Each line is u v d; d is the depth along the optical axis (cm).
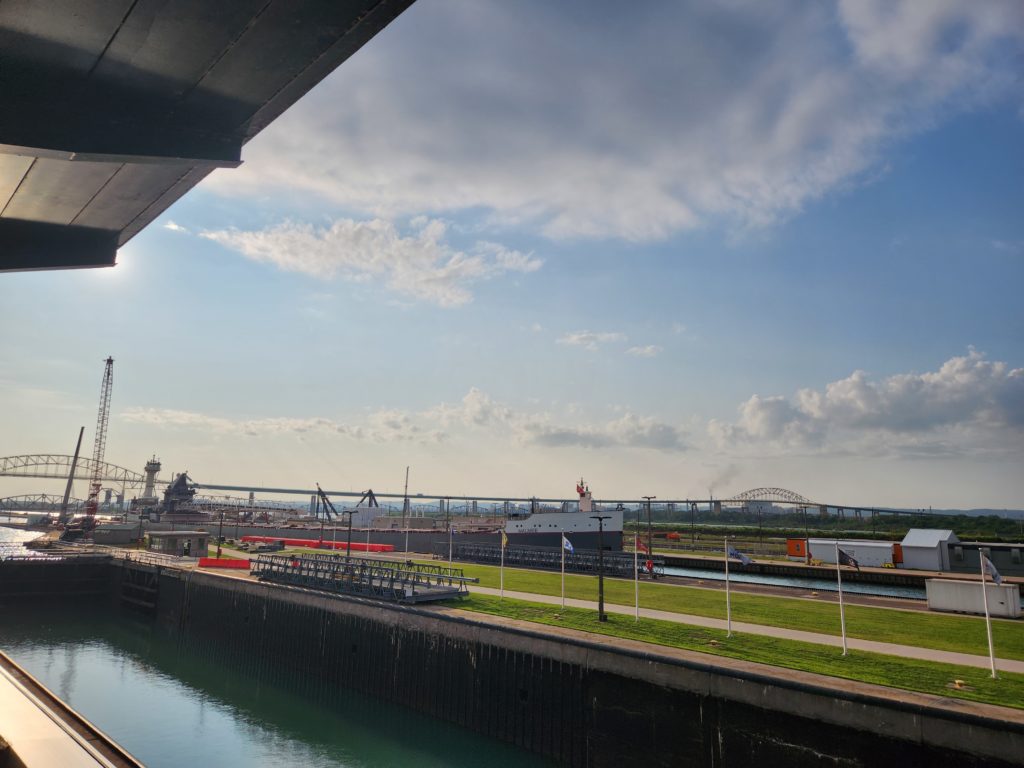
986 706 2311
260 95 1148
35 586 8038
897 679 2625
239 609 5903
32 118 1073
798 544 8556
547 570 6806
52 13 909
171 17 934
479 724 3694
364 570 5372
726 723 2734
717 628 3575
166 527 13400
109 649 6153
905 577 6544
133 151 1162
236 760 3459
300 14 941
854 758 2412
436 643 4047
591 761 3147
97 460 19400
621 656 3109
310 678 4931
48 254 1752
